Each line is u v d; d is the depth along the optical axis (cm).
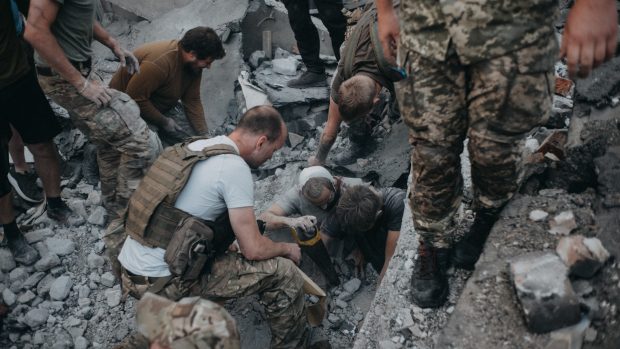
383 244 336
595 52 156
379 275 345
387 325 228
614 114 214
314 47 483
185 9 555
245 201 272
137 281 280
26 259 393
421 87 174
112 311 369
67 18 329
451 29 161
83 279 390
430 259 218
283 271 284
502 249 191
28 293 378
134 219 277
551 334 167
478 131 173
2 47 348
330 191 332
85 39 344
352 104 322
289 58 544
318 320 322
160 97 417
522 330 171
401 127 423
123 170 372
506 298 179
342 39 482
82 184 459
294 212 358
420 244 217
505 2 155
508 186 187
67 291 379
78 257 403
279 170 448
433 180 188
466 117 179
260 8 549
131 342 271
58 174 412
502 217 202
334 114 370
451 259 229
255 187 439
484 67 162
